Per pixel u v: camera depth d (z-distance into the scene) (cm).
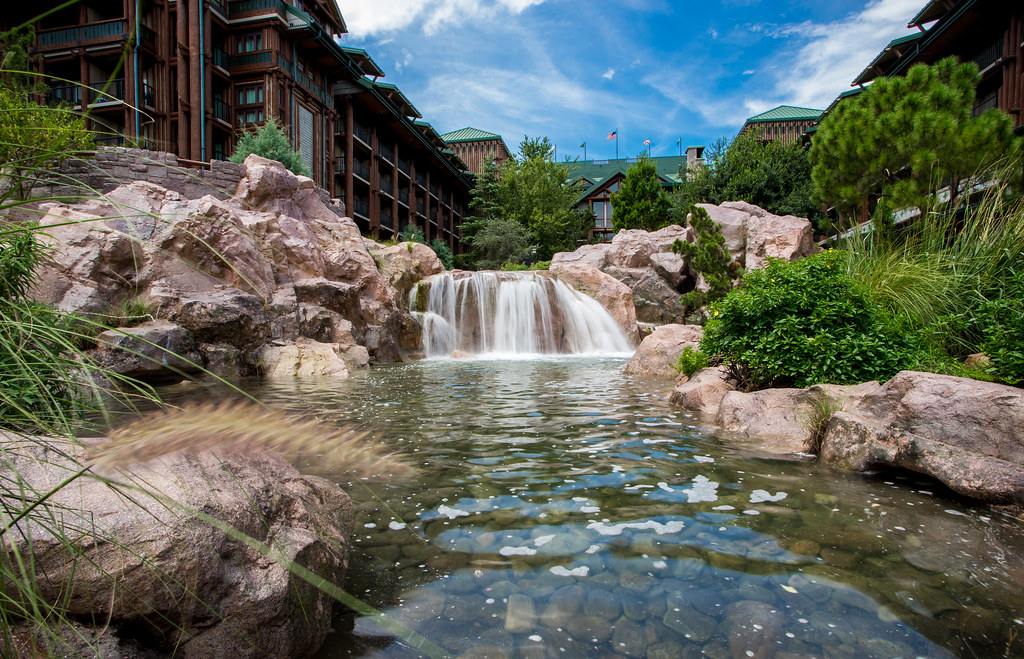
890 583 271
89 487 195
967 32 2620
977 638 228
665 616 242
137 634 190
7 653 142
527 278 2053
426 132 4828
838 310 659
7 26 2436
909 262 807
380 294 1672
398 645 225
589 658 215
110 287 1005
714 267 1329
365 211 3897
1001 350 502
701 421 643
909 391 465
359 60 3734
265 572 214
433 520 345
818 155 1357
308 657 219
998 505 370
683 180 4319
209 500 213
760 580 273
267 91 2788
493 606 250
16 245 292
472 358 1714
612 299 2144
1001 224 767
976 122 1020
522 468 454
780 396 601
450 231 5631
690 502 377
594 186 5781
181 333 970
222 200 1465
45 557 174
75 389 173
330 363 1177
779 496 390
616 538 320
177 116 2433
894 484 419
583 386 959
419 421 646
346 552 283
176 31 2441
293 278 1422
